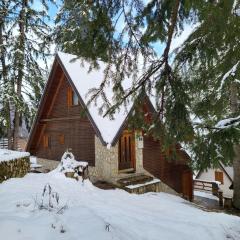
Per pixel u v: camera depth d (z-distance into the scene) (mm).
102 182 14438
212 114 9383
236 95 10328
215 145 6227
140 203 9977
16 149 20250
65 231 4809
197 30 5477
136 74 5836
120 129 13930
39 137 20297
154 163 16969
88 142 15977
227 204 14484
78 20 4977
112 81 5969
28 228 4797
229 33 5305
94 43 5281
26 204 6492
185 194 18734
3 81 19297
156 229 5680
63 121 18031
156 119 5867
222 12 4488
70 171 11984
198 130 6453
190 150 6734
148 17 5340
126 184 14273
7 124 18625
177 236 5480
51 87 17922
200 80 7242
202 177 31219
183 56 5832
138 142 16047
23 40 19375
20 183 9195
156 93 5629
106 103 6301
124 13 5230
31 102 20047
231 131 6031
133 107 6070
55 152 18828
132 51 5637
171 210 9109
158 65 5520
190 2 4473
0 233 4527
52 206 6297
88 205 7098
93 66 5855
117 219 5930
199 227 6176
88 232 4789
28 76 19703
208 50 5723
